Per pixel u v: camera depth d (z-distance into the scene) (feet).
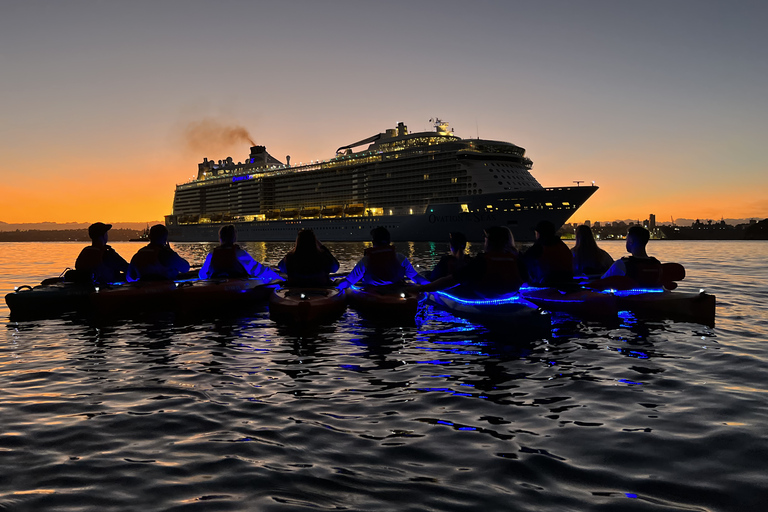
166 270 32.01
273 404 13.51
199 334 23.61
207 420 12.25
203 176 365.61
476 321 24.64
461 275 24.68
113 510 8.05
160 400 13.88
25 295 28.89
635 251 28.37
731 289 40.73
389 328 24.70
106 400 13.88
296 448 10.54
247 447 10.59
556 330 23.75
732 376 16.02
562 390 14.62
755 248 197.88
